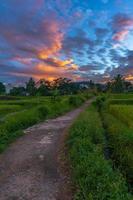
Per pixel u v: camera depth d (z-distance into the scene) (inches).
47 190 411.5
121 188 341.1
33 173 486.0
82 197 354.9
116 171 439.2
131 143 641.6
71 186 417.7
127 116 1296.8
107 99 2763.3
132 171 474.3
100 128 901.2
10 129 849.5
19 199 383.2
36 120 1127.6
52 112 1470.2
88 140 581.0
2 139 717.3
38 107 1380.4
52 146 684.1
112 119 1226.6
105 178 363.3
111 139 737.0
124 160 521.7
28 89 5073.8
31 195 395.5
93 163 419.8
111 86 5787.4
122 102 2669.8
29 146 688.4
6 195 396.2
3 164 539.5
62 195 393.7
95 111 1915.6
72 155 524.1
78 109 2126.0
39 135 842.2
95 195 331.3
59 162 544.4
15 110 1626.5
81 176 406.6
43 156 592.1
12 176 472.7
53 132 893.8
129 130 822.5
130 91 6067.9
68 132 811.4
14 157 587.5
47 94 4306.1
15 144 713.6
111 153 637.9
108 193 323.0
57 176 469.1
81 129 721.6
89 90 5260.8
